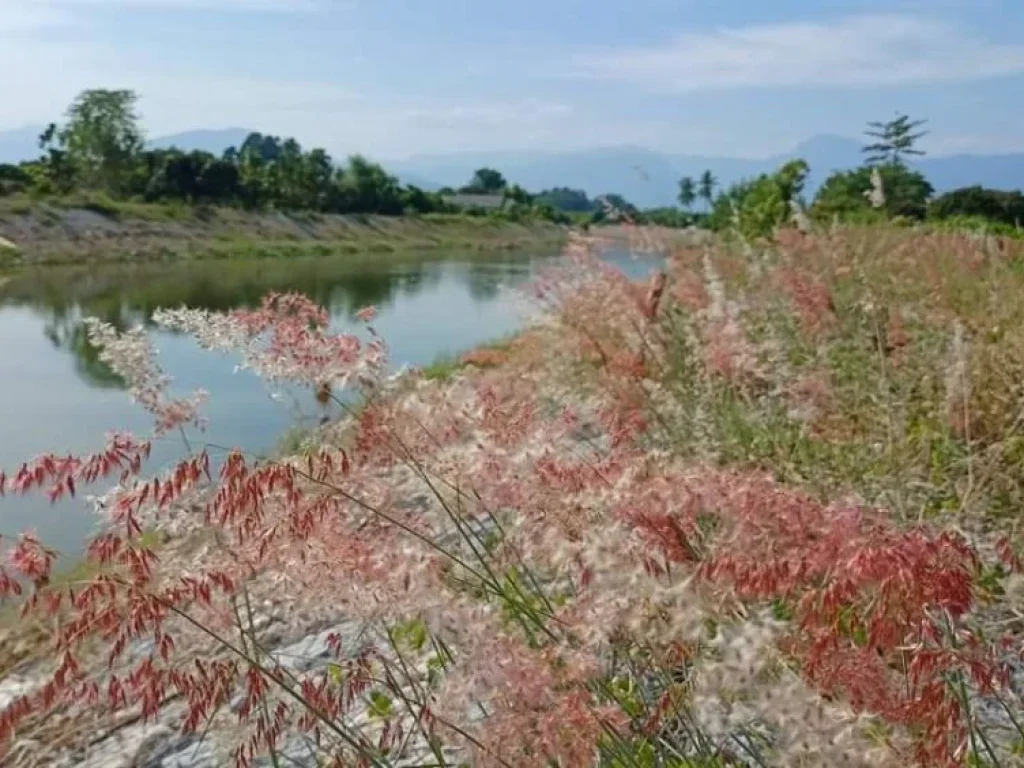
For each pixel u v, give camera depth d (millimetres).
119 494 2584
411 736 3045
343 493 2566
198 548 2920
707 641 2117
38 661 3543
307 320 2953
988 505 4379
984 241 9453
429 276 45688
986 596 3039
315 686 2861
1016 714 2838
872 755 1817
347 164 78812
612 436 3508
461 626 2217
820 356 5766
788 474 4660
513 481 2580
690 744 2619
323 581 2486
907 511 4422
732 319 5770
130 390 3086
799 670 2133
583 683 2350
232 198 68125
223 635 2842
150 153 71938
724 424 5195
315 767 3303
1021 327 5984
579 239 7484
